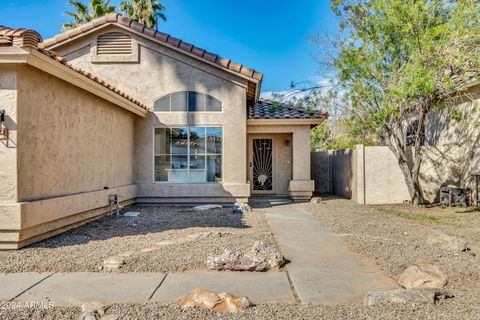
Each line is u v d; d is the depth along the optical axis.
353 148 16.50
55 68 7.67
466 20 11.52
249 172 17.81
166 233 8.66
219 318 4.18
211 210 12.62
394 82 12.85
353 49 13.56
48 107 7.98
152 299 4.76
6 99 6.92
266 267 6.02
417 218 11.62
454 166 15.55
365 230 9.46
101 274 5.77
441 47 11.72
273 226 9.95
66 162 8.77
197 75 13.75
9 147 6.90
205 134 13.77
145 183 13.68
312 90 16.30
